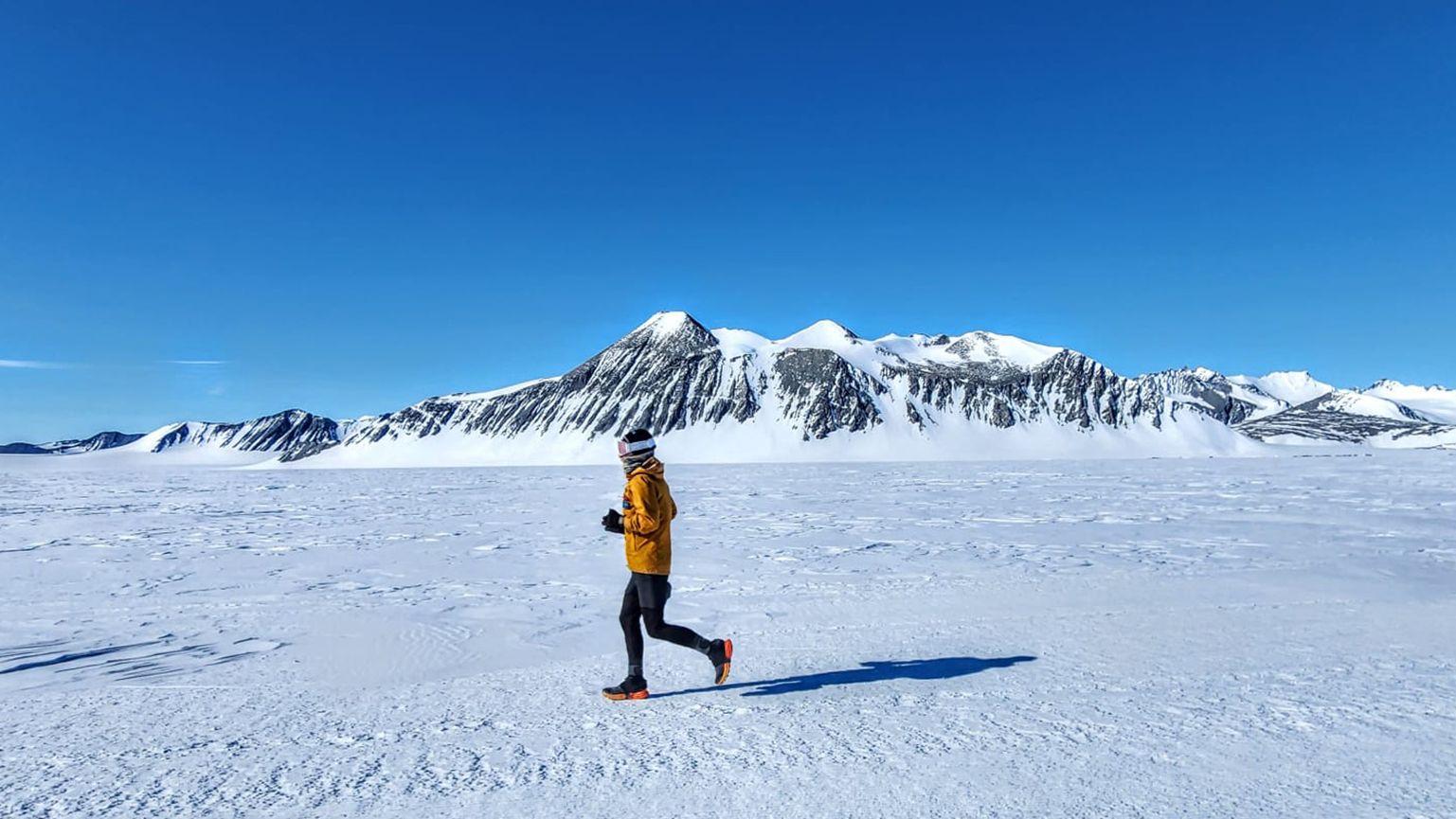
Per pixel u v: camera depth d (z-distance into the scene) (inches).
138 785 150.3
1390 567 443.5
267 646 289.9
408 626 322.0
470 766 157.3
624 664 252.8
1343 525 694.5
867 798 136.9
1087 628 286.4
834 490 1444.4
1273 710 183.0
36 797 144.5
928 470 2741.1
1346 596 348.5
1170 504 999.6
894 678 220.8
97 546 666.8
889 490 1427.2
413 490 1745.8
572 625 322.0
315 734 181.5
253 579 470.3
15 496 1631.4
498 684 228.4
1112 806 131.7
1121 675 217.9
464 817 132.3
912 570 457.7
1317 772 145.2
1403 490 1207.6
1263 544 562.3
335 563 536.7
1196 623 292.0
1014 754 157.5
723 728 178.7
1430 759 150.3
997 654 246.7
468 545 639.8
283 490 1836.9
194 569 518.0
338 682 236.2
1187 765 149.9
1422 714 178.1
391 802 139.7
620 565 513.7
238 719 195.9
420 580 454.6
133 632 317.1
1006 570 451.5
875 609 335.9
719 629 300.4
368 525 856.9
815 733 173.5
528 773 153.1
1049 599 351.6
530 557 562.6
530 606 367.2
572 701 206.8
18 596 412.5
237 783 150.5
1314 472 1952.5
